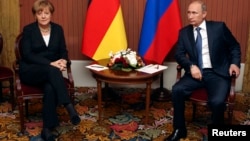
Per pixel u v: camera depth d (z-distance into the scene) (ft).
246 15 13.16
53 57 10.62
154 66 10.87
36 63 10.04
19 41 10.57
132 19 13.62
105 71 10.28
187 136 10.00
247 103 12.61
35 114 11.68
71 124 10.84
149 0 12.18
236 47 10.08
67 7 13.70
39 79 9.86
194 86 9.82
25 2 13.60
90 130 10.43
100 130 10.44
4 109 12.09
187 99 9.83
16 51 10.50
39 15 10.11
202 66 10.15
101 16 12.32
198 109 12.05
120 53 10.69
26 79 10.07
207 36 10.07
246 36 13.38
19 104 9.93
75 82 14.47
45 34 10.58
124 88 14.40
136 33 13.75
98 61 11.64
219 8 13.21
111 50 12.48
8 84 14.16
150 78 10.07
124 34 12.55
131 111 11.99
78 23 13.85
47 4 10.13
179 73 10.42
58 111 11.85
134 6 13.50
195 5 9.80
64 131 10.34
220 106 9.01
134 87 14.47
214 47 9.98
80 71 14.34
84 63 14.21
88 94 13.62
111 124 10.87
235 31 13.37
